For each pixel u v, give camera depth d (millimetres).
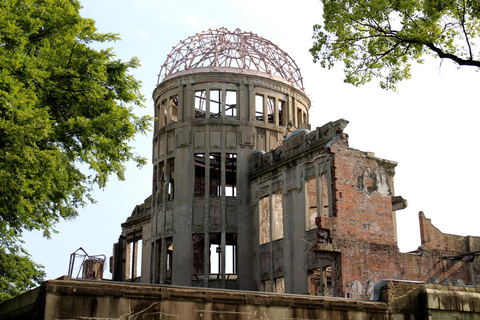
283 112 44219
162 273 40406
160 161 42875
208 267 39188
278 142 42688
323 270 32594
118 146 21422
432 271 33875
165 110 44312
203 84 42500
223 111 41938
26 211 18906
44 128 16578
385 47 22297
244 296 16000
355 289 30906
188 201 40594
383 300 18688
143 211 51938
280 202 39938
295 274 34594
